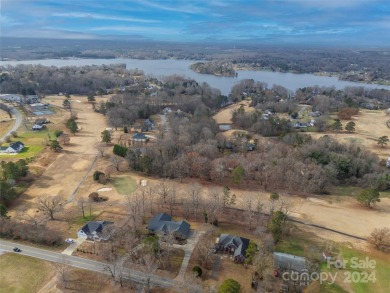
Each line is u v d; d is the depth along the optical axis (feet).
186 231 288.92
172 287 229.86
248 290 227.81
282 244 282.36
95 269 248.11
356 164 439.63
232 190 383.65
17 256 262.26
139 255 260.01
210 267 250.57
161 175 420.77
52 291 226.79
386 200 373.61
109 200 358.23
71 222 313.12
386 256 271.49
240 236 290.56
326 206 354.33
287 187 392.68
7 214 326.85
